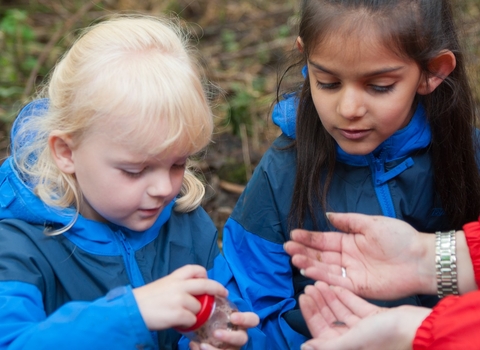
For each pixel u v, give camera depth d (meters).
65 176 2.00
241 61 5.05
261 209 2.44
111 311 1.74
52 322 1.75
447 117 2.33
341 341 1.88
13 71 4.53
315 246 2.19
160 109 1.83
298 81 2.66
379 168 2.35
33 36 4.98
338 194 2.39
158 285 1.81
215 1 6.10
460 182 2.39
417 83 2.14
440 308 1.85
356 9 2.01
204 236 2.28
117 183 1.88
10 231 1.98
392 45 1.99
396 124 2.13
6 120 3.99
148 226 1.98
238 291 2.36
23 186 2.00
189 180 2.29
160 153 1.84
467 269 2.12
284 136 2.50
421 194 2.39
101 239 2.03
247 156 3.91
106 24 2.07
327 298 2.01
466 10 4.70
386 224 2.16
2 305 1.81
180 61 1.96
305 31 2.10
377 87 2.05
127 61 1.91
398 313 1.89
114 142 1.84
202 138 1.95
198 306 1.80
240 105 4.12
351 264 2.18
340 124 2.11
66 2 5.71
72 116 1.90
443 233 2.18
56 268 1.98
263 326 2.38
